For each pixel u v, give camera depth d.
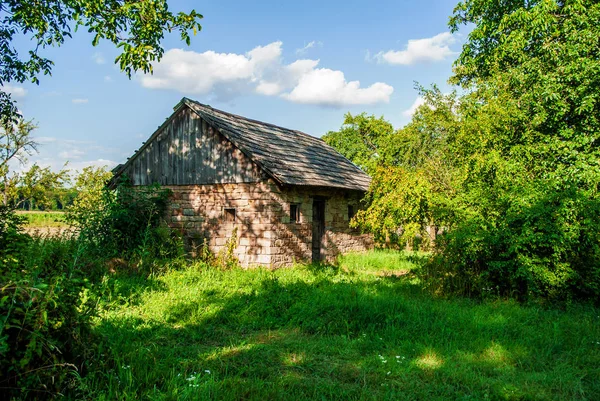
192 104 15.15
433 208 10.52
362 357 5.91
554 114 11.55
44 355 4.11
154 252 12.48
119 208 13.94
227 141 14.47
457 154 11.99
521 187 9.71
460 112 12.92
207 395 4.45
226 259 13.52
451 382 5.10
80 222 12.62
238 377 5.02
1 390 3.87
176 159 15.60
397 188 11.52
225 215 14.53
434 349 6.06
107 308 7.87
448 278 9.95
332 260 16.83
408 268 14.68
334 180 16.72
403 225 11.73
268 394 4.58
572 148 10.76
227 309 8.17
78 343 4.53
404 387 4.92
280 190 14.02
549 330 6.96
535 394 4.74
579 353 6.02
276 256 13.69
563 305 8.95
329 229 16.86
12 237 5.16
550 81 11.30
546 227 8.84
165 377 4.93
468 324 7.16
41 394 4.06
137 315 7.56
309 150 18.94
